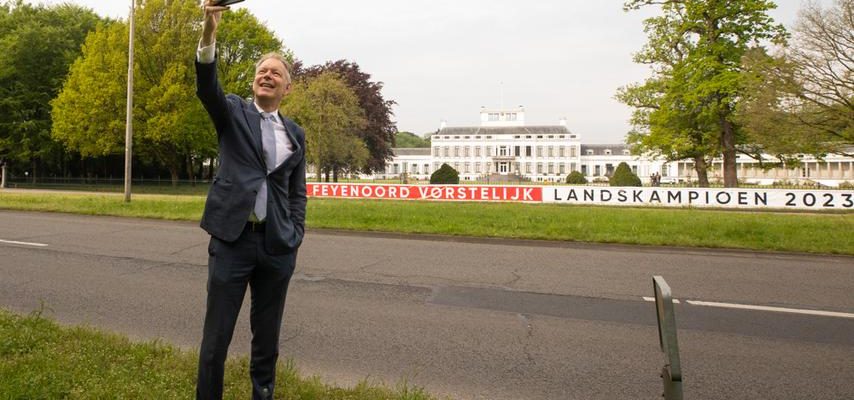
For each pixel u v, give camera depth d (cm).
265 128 287
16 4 4444
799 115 2286
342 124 3916
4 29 4225
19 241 1095
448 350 476
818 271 864
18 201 1927
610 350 482
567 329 546
